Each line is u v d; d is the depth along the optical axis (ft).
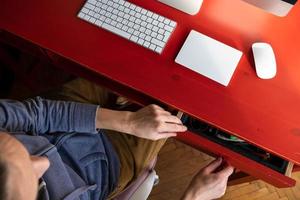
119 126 3.43
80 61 3.58
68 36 3.67
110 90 3.97
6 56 4.88
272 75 3.43
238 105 3.37
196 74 3.48
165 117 3.34
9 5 3.80
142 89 3.46
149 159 3.95
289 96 3.39
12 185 1.88
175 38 3.60
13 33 3.72
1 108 3.07
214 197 3.45
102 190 3.51
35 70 5.48
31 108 3.28
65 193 2.96
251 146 3.48
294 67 3.49
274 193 5.07
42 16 3.75
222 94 3.41
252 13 3.69
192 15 3.68
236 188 5.10
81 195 3.15
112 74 3.52
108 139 3.85
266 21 3.66
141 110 3.44
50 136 3.37
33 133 3.26
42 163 2.36
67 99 3.99
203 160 5.26
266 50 3.46
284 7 3.26
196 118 3.43
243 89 3.42
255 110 3.35
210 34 3.61
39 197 2.71
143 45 3.58
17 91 5.57
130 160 3.90
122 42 3.62
